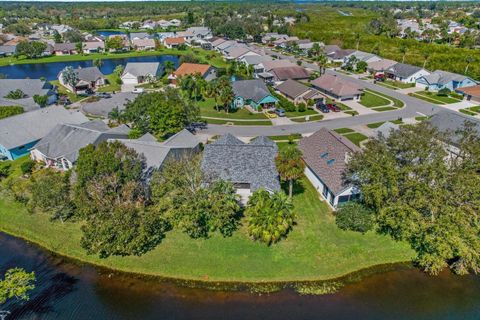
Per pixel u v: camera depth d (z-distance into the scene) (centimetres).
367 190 3491
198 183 3681
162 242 3625
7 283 2795
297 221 3900
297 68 10262
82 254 3569
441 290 3133
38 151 5238
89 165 3744
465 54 11750
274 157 4259
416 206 3247
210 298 3062
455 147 4778
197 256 3450
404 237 3569
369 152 3647
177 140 5259
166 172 3803
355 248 3525
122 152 4072
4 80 8412
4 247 3709
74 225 3953
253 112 7556
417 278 3256
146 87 10019
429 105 7994
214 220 3491
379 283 3206
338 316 2891
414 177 3416
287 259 3409
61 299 3084
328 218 3950
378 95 8806
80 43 15250
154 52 15512
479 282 3212
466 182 3152
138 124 5969
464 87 8625
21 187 4375
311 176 4675
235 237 3672
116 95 8119
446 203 3195
